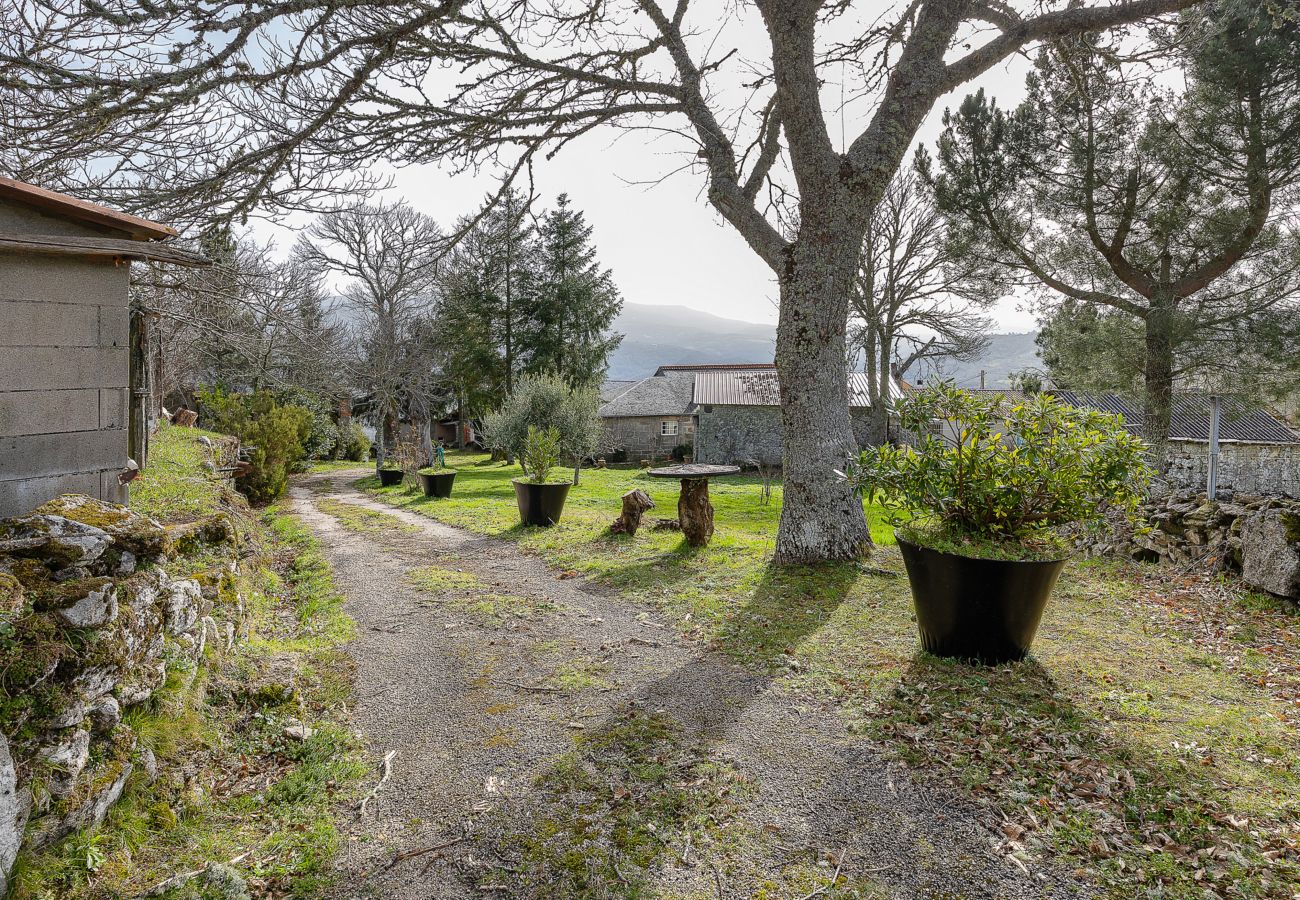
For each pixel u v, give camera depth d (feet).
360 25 16.25
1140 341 29.37
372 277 80.64
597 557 23.27
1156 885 6.44
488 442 64.75
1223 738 9.33
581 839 7.45
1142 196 28.86
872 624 14.53
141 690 8.11
